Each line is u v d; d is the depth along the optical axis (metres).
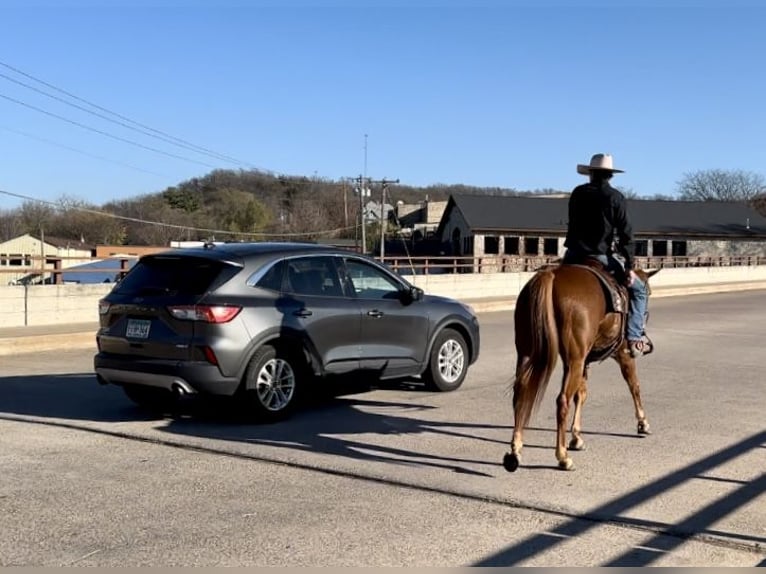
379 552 4.88
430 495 6.03
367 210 63.94
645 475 6.61
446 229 67.75
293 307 8.65
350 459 7.05
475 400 10.06
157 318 8.31
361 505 5.78
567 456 6.77
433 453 7.30
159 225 81.06
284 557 4.80
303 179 105.06
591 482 6.38
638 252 66.12
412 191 129.00
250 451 7.32
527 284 6.92
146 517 5.51
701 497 6.02
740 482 6.43
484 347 16.36
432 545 5.00
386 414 9.12
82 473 6.59
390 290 9.97
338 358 9.07
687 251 66.56
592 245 7.58
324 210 94.81
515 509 5.70
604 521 5.46
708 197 108.19
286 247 9.05
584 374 7.49
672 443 7.77
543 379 6.54
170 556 4.81
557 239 62.00
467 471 6.70
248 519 5.47
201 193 102.12
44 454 7.21
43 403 9.77
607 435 8.12
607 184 7.63
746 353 15.26
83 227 84.88
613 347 7.49
